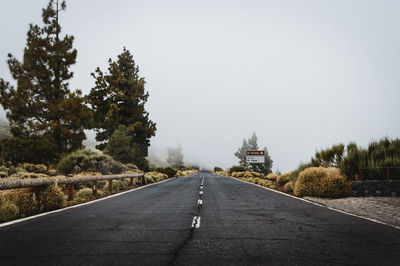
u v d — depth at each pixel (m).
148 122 42.78
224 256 3.80
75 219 6.69
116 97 39.09
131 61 44.41
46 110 23.30
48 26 24.56
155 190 16.39
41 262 3.56
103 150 35.00
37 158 21.20
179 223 6.19
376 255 3.84
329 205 9.39
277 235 5.04
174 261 3.59
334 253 3.94
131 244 4.42
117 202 10.37
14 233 5.18
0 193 7.12
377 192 11.01
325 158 16.55
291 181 15.54
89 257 3.76
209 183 24.44
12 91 22.55
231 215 7.31
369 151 13.85
